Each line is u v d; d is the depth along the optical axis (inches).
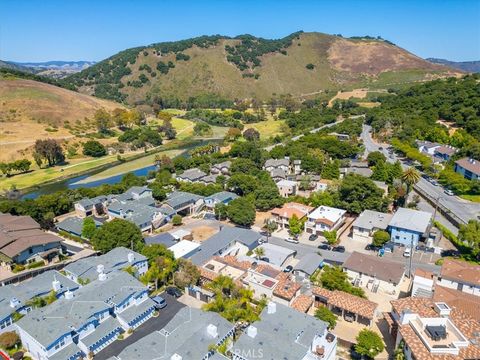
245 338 2036.2
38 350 2094.0
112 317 2353.6
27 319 2209.6
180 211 4404.5
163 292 2790.4
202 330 2119.8
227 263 2997.0
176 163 6112.2
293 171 5851.4
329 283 2689.5
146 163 7170.3
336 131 7834.6
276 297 2561.5
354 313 2421.3
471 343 1952.5
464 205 4296.3
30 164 6520.7
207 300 2669.8
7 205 4069.9
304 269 2940.5
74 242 3745.1
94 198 4539.9
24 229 3572.8
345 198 4207.7
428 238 3474.4
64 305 2297.0
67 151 7450.8
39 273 3102.9
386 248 3430.1
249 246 3383.4
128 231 3292.3
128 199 4559.5
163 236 3646.7
